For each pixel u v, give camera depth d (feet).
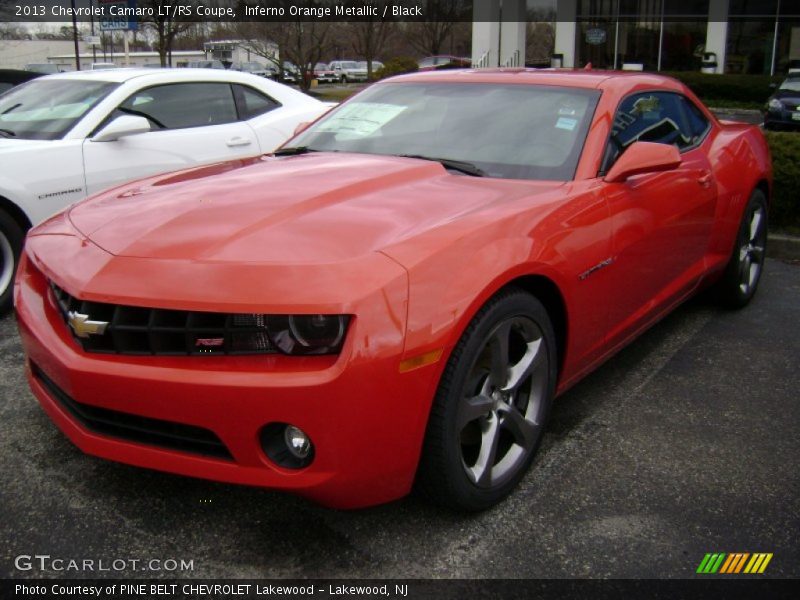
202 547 8.02
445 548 8.05
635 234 10.70
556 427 10.82
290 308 6.97
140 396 7.29
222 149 19.56
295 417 6.98
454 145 11.13
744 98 77.82
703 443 10.44
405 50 136.46
